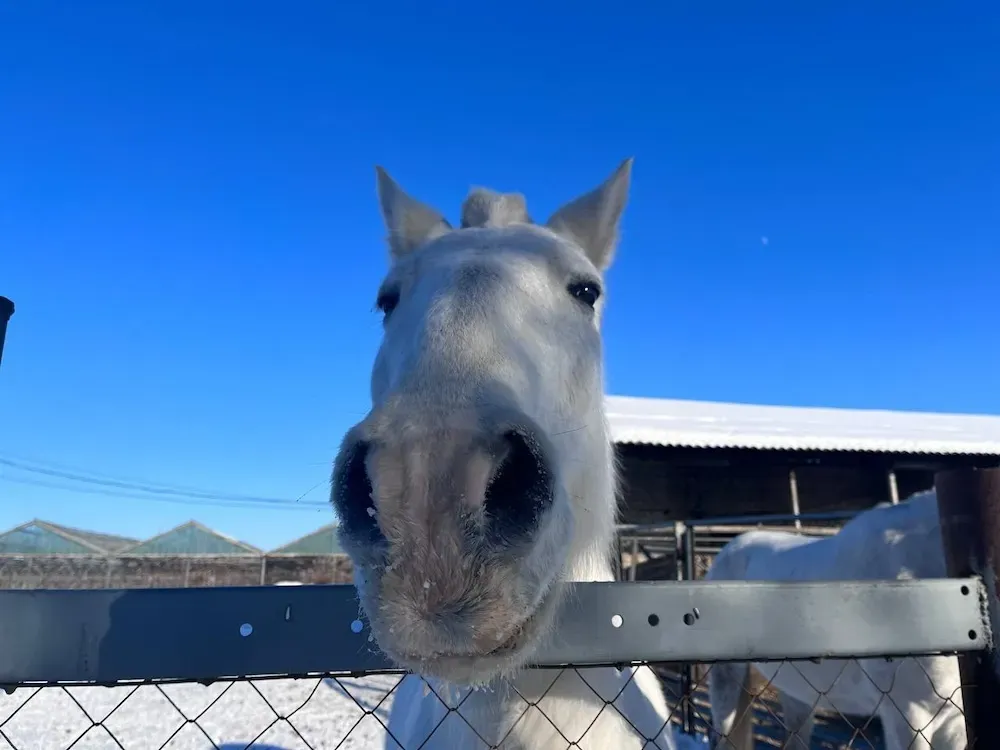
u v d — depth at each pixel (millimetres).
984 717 1438
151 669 1089
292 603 1151
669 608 1288
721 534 8812
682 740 4418
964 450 8961
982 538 1471
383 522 984
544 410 1433
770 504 10047
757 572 4703
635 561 8141
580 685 1612
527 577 1066
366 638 1154
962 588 1453
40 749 5324
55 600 1081
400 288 1741
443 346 1247
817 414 12578
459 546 983
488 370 1211
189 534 30938
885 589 1400
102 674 1074
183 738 5625
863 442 8836
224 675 1112
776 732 5664
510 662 1123
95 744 5469
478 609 991
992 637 1442
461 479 1011
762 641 1318
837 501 10266
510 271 1599
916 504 3451
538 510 1085
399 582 973
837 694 3580
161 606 1108
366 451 1048
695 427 9398
